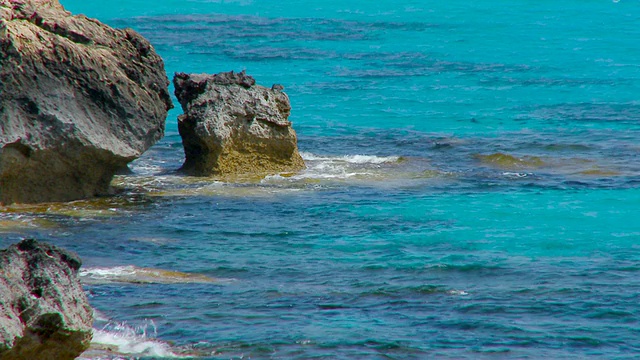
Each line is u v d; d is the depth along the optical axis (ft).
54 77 289.74
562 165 376.68
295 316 192.75
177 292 209.05
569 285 219.61
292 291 212.23
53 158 290.15
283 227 276.21
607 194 325.62
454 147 415.44
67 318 125.90
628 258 247.29
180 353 168.76
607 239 268.62
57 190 297.12
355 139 434.30
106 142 296.51
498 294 211.82
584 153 404.16
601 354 173.99
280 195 315.99
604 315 196.85
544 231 276.62
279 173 349.20
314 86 576.61
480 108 521.65
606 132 454.81
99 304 196.65
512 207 305.94
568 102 538.47
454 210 300.40
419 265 237.04
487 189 331.36
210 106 346.95
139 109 306.14
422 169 364.58
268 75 609.01
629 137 441.68
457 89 575.79
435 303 204.44
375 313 196.34
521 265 238.48
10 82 280.72
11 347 118.11
